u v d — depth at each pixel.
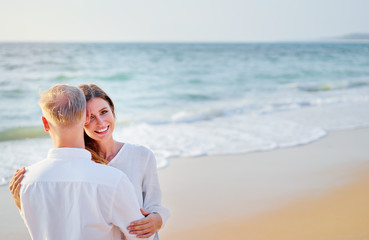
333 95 14.62
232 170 5.45
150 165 1.87
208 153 6.35
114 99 13.69
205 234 3.45
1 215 3.90
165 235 3.42
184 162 5.85
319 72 25.30
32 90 14.82
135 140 7.20
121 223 1.44
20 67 20.36
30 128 8.51
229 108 11.38
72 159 1.42
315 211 3.90
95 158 1.79
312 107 11.66
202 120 9.55
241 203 4.20
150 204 1.83
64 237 1.40
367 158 6.05
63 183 1.39
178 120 9.45
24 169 1.49
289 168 5.54
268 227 3.56
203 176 5.18
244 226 3.60
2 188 4.69
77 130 1.45
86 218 1.38
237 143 7.02
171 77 21.66
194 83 19.66
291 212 3.90
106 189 1.39
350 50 46.09
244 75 23.31
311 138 7.42
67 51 28.05
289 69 26.72
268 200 4.27
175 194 4.48
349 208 3.94
